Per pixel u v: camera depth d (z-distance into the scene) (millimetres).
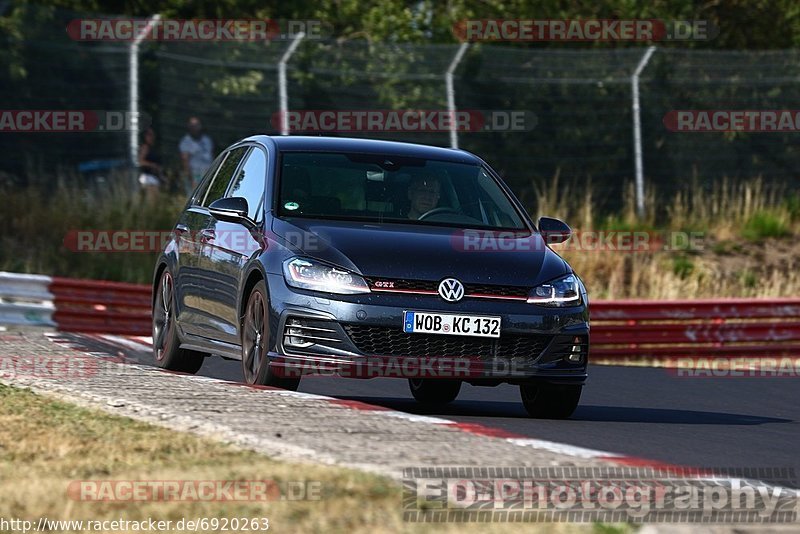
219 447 20875
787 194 79625
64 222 65250
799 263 74875
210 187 35594
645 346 57188
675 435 27953
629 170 76375
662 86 77375
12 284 50250
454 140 74188
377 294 27922
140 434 22062
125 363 34312
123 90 68250
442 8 88125
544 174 76312
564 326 28891
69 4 80250
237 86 70750
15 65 67875
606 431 27812
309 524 15703
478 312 28172
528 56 75750
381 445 21234
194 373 35938
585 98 76812
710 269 72812
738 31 97688
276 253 28984
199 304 33188
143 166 68312
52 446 20938
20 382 28656
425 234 29844
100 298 52688
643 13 89562
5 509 16516
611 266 70125
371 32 84000
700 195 77562
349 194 31125
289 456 20109
